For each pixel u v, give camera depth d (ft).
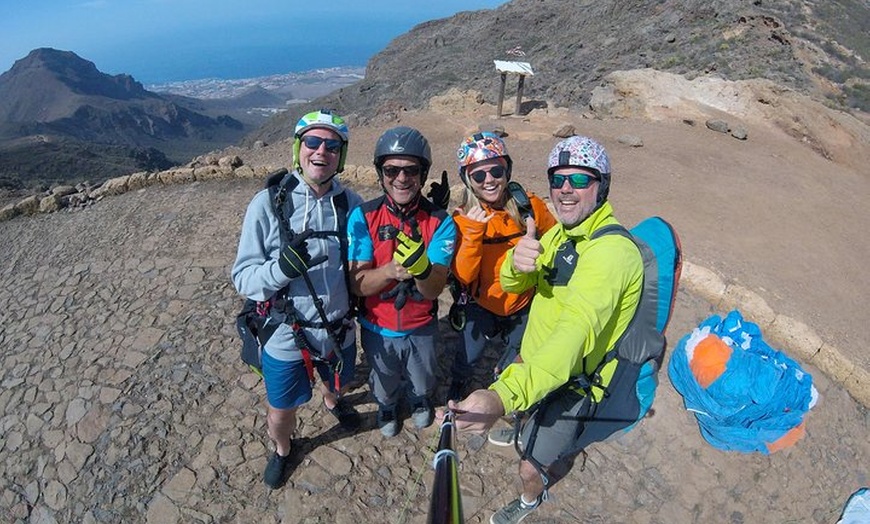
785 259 25.53
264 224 9.18
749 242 26.50
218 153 38.22
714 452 13.78
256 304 10.07
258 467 13.26
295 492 12.62
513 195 10.58
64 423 15.61
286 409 10.85
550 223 11.50
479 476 12.95
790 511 13.17
